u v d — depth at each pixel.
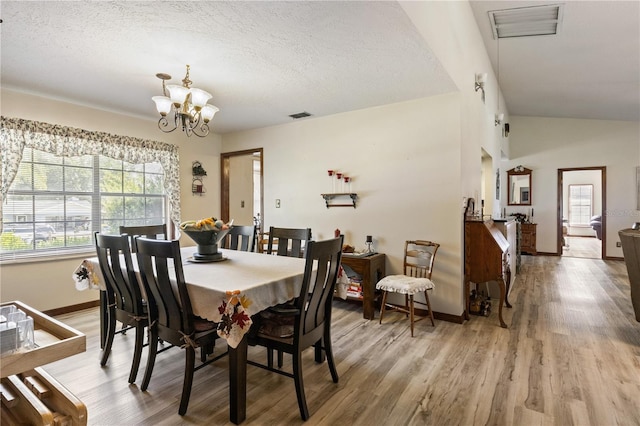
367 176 3.97
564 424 1.80
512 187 8.35
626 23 3.72
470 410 1.93
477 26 4.39
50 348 1.30
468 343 2.89
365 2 1.91
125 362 2.55
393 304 3.78
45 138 3.44
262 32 2.24
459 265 3.41
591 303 4.07
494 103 5.97
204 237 2.58
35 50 2.47
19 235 3.38
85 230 3.87
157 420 1.85
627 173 7.08
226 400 2.05
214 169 5.28
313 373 2.38
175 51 2.51
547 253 7.94
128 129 4.19
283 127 4.70
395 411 1.93
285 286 2.08
